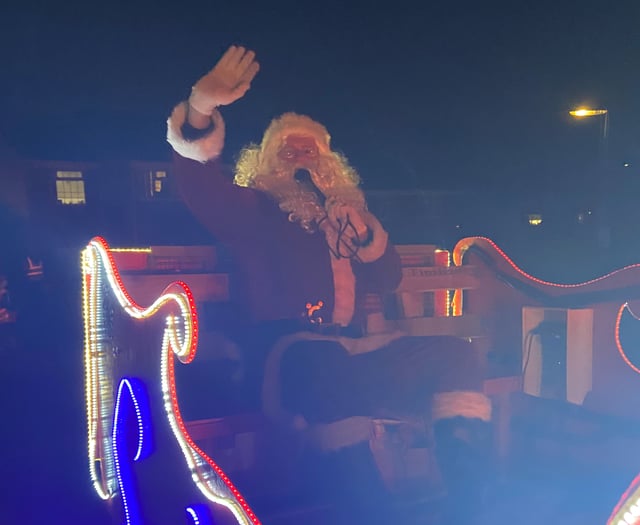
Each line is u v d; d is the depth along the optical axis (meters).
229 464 2.89
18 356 5.24
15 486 3.34
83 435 4.02
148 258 3.54
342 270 3.67
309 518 2.71
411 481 3.04
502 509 2.79
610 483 2.95
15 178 5.79
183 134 3.27
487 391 3.30
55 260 5.88
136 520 2.43
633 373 3.18
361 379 3.12
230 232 3.49
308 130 3.85
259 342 3.36
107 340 2.81
